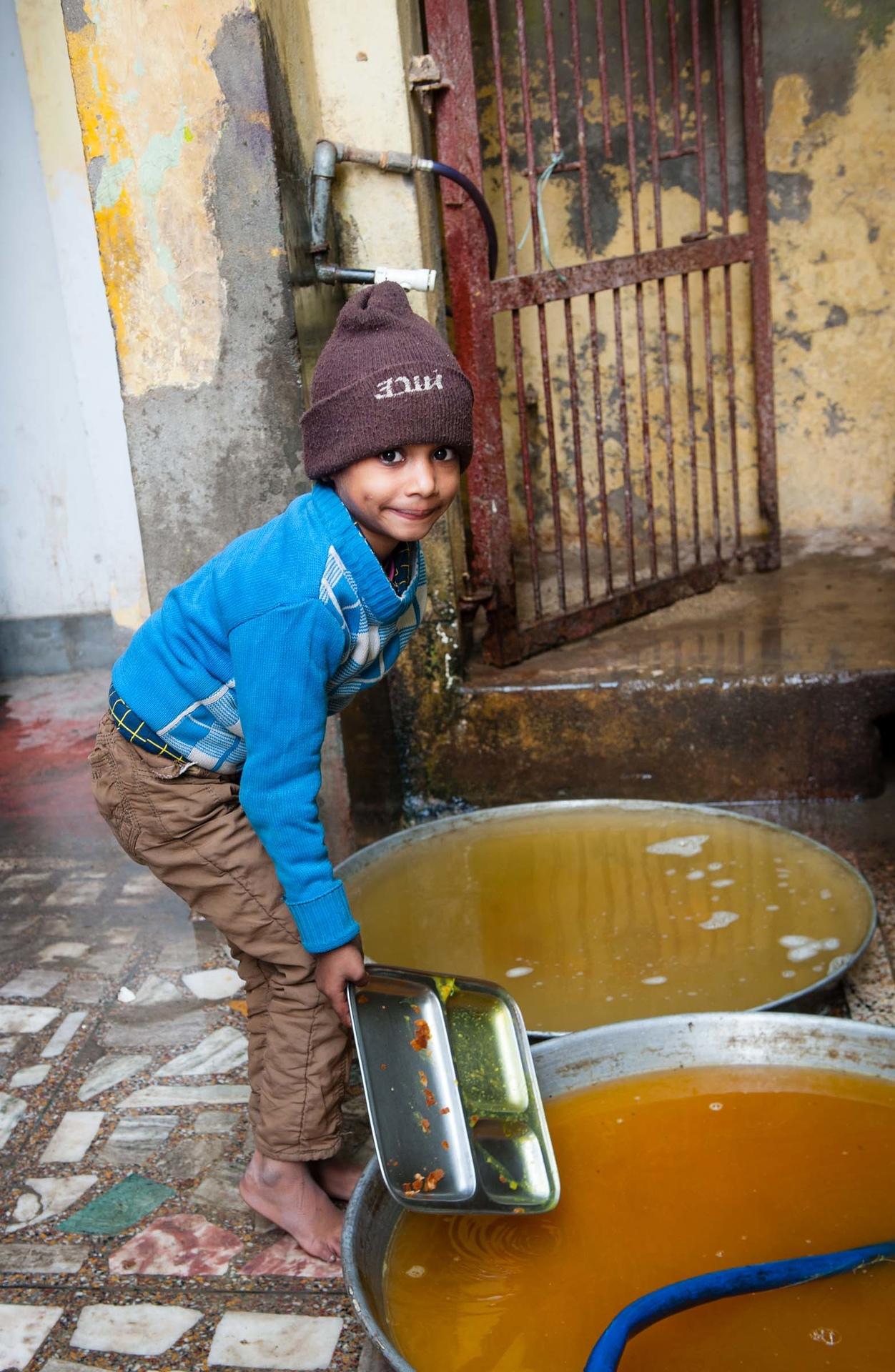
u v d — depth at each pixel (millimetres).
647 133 4230
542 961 2422
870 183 4176
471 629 3559
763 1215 1631
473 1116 1757
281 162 2494
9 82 4340
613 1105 1860
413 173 2955
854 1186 1684
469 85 3072
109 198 2494
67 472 4770
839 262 4262
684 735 3252
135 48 2402
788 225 4258
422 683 3285
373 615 1626
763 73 4129
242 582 1590
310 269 2717
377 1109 1715
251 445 2613
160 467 2648
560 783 3334
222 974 2680
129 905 3047
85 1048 2416
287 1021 1787
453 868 2826
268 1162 1831
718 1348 1432
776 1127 1795
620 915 2582
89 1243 1873
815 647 3396
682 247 3637
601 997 2279
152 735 1716
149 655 1717
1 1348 1673
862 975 2432
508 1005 1890
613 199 4301
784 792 3268
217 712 1686
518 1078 1817
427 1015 1864
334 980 1669
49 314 4566
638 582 3801
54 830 3516
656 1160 1741
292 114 2625
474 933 2539
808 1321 1471
